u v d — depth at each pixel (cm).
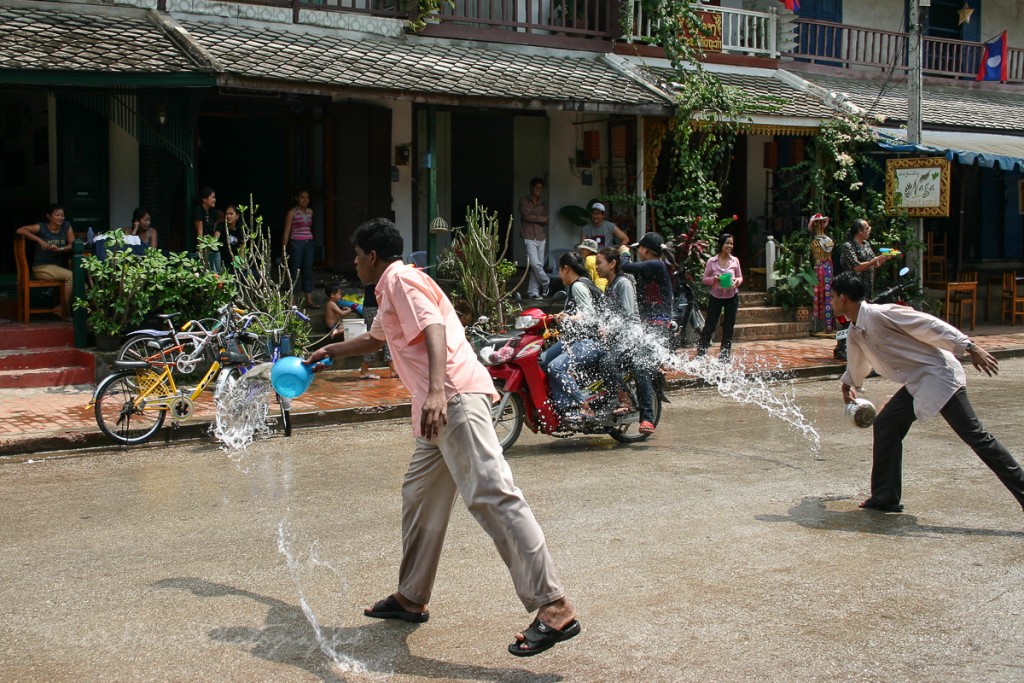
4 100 1393
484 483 422
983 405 1071
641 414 877
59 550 578
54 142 1273
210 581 524
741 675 407
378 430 957
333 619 471
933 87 2112
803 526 618
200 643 443
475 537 601
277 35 1350
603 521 630
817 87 1759
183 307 1129
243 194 1475
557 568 540
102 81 1092
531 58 1554
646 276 926
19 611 483
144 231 1241
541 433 853
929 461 798
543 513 649
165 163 1280
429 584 466
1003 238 2158
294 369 469
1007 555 560
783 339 1602
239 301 1134
